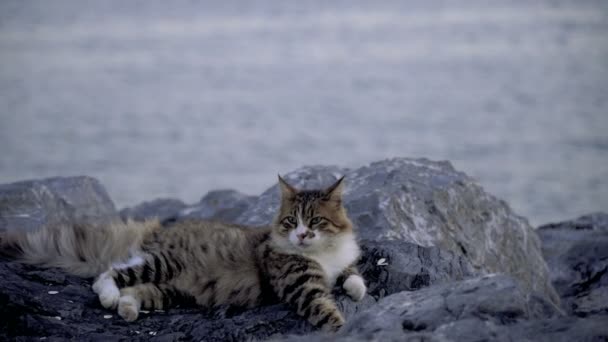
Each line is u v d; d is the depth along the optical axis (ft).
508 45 498.69
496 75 364.79
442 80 355.36
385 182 48.42
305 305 34.30
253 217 47.57
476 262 46.78
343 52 508.94
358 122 246.88
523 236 50.88
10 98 297.94
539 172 163.73
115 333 32.27
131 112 267.80
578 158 177.27
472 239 47.50
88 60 457.68
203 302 36.17
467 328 25.02
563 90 302.66
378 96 311.88
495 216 50.03
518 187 151.74
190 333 32.37
